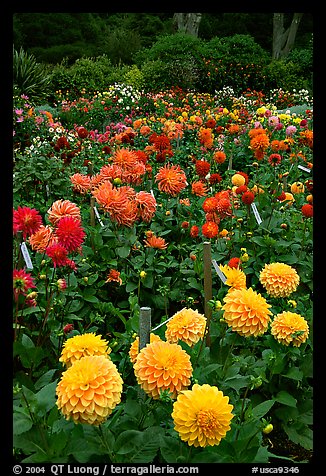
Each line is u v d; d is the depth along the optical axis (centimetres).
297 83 1659
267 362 233
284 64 1741
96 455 162
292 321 229
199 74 1584
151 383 173
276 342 233
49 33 2161
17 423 158
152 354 176
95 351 180
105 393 157
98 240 319
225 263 338
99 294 309
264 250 336
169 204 382
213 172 545
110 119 1058
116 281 313
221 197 334
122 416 188
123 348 253
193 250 350
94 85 1462
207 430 153
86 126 1045
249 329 196
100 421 157
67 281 279
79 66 1552
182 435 155
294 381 242
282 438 237
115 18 2484
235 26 2470
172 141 667
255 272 327
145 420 182
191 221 385
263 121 743
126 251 316
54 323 241
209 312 237
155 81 1525
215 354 218
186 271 322
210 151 559
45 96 1292
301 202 428
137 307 261
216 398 158
